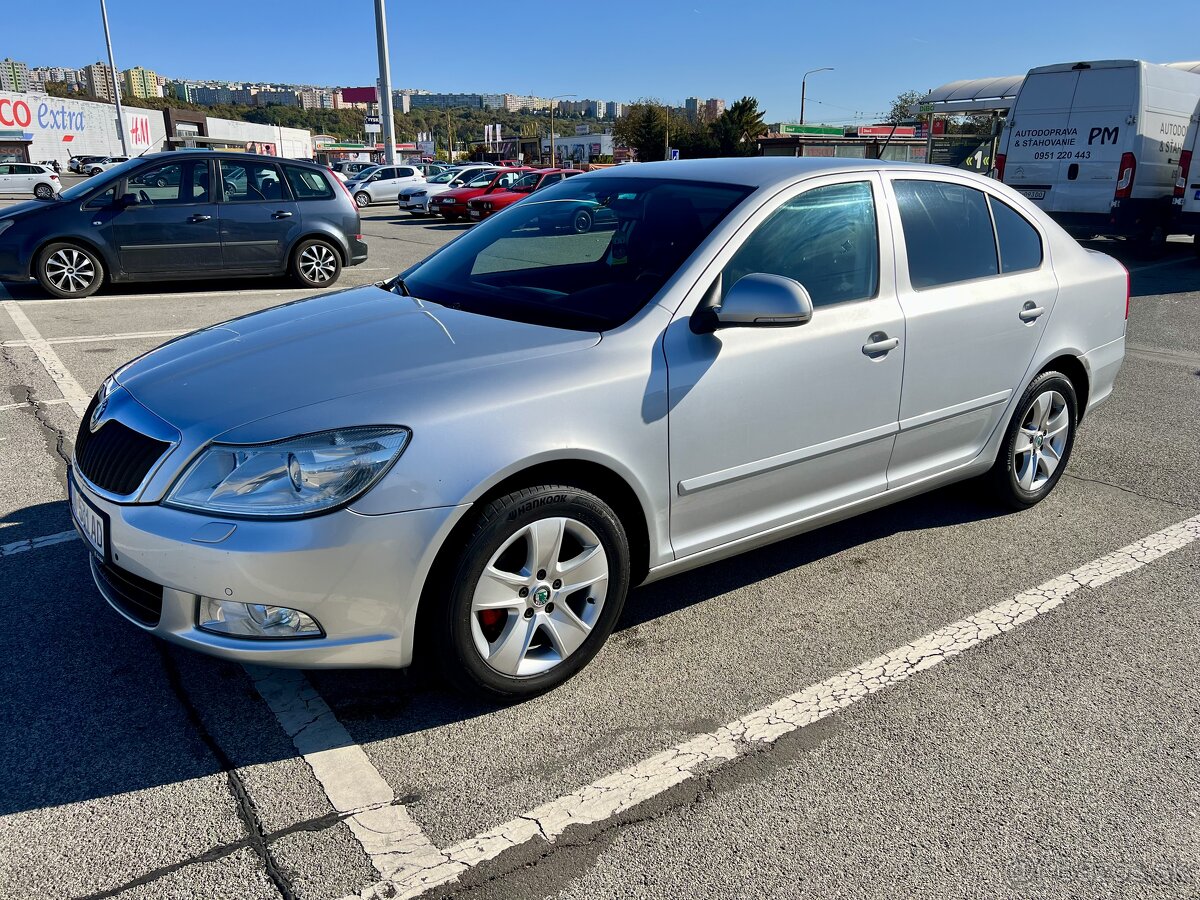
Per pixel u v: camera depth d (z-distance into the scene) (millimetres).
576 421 2639
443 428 2447
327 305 3379
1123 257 14039
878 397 3430
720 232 3078
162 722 2664
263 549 2303
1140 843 2268
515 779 2467
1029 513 4371
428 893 2078
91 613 3240
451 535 2500
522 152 86375
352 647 2453
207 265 10297
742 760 2561
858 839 2270
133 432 2580
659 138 73438
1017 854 2229
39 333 7914
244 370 2703
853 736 2674
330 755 2543
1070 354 4246
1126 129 12672
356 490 2348
